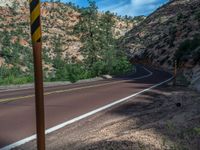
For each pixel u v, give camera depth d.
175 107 11.87
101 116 11.42
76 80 36.28
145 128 8.20
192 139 6.99
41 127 4.05
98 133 8.42
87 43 61.53
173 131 7.56
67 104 14.27
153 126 8.26
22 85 28.50
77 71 43.31
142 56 134.12
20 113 11.75
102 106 13.64
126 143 6.50
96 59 60.31
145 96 17.03
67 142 7.67
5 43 145.50
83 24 62.72
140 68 95.00
